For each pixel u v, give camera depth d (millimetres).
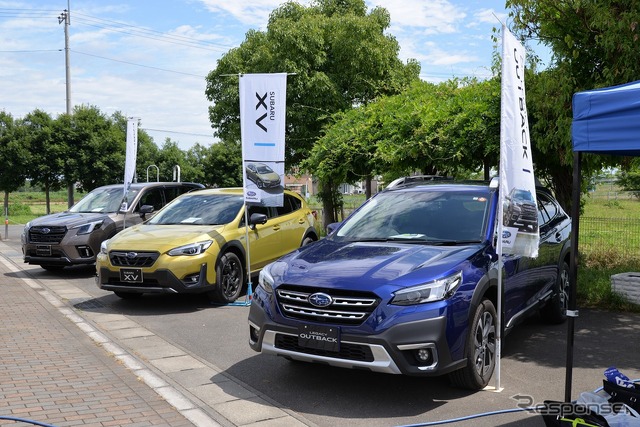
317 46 19094
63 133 29203
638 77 7207
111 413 4438
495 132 9023
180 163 45156
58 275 11750
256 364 5758
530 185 5113
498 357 4918
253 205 9562
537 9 7910
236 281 8875
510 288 5574
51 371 5477
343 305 4484
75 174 28844
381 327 4336
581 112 4012
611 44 7121
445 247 5238
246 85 8656
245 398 4805
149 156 43062
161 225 9211
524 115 5172
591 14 7438
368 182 15328
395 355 4309
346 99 19328
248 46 21188
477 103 9375
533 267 6277
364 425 4242
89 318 7820
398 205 6172
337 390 4996
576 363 5715
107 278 8242
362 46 18734
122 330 7164
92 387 5031
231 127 21359
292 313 4707
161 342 6594
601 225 12328
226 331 7105
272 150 8570
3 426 4141
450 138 9453
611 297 8102
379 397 4816
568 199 10031
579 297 8406
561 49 7988
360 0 21250
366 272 4652
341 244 5598
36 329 7156
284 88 8492
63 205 52062
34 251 11344
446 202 5988
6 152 28359
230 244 8734
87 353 6102
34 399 4727
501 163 5023
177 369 5590
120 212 11984
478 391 4926
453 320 4484
